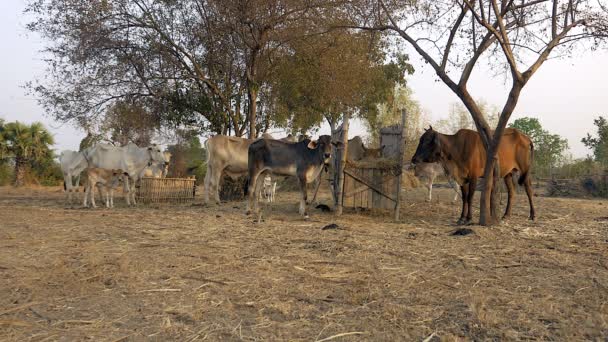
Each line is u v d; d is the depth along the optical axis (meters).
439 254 7.23
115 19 16.38
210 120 18.38
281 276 5.93
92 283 5.57
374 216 12.20
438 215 13.02
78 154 16.11
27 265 6.41
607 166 24.42
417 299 5.08
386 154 13.25
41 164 29.52
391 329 4.25
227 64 17.48
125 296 5.12
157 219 11.00
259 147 11.90
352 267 6.39
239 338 4.04
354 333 4.16
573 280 5.83
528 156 11.78
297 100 19.59
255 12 14.91
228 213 12.43
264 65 17.52
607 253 7.36
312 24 15.60
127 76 17.09
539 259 6.92
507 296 5.20
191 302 4.94
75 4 15.92
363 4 11.98
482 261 6.80
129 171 14.80
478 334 4.13
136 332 4.15
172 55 16.97
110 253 7.13
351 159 13.02
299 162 11.69
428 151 11.06
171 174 29.38
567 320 4.45
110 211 12.90
